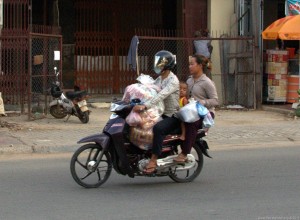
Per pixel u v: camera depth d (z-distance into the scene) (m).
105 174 8.35
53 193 7.89
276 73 17.67
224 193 7.92
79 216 6.70
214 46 18.06
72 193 7.90
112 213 6.83
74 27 19.41
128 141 8.03
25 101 15.74
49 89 14.95
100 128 13.67
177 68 18.03
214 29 18.23
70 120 14.82
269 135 13.16
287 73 17.80
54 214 6.79
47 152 11.29
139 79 8.27
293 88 17.78
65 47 19.33
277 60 17.66
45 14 19.08
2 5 15.46
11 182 8.59
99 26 19.62
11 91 15.55
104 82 19.59
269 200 7.50
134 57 16.52
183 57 17.75
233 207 7.12
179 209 7.02
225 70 18.08
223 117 15.89
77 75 19.34
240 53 17.86
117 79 19.72
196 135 8.36
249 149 11.76
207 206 7.18
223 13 18.30
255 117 15.89
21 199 7.54
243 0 17.98
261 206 7.17
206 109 8.27
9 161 10.38
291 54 17.95
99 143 8.02
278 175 9.15
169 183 8.61
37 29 16.70
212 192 7.99
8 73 15.43
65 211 6.93
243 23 18.02
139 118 7.94
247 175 9.16
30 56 14.27
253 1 17.45
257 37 17.45
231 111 17.20
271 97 17.75
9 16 16.16
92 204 7.28
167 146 8.30
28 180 8.74
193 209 7.02
